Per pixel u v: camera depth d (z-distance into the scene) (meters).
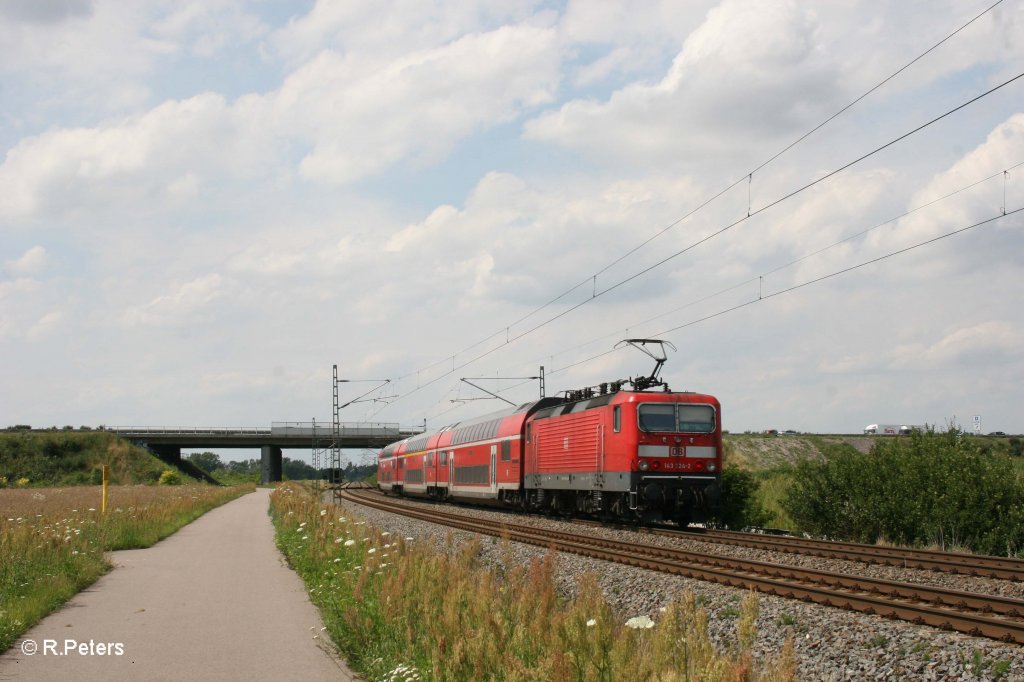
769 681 6.41
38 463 100.44
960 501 22.22
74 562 16.30
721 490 30.14
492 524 29.05
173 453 119.50
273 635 11.42
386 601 10.81
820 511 26.44
